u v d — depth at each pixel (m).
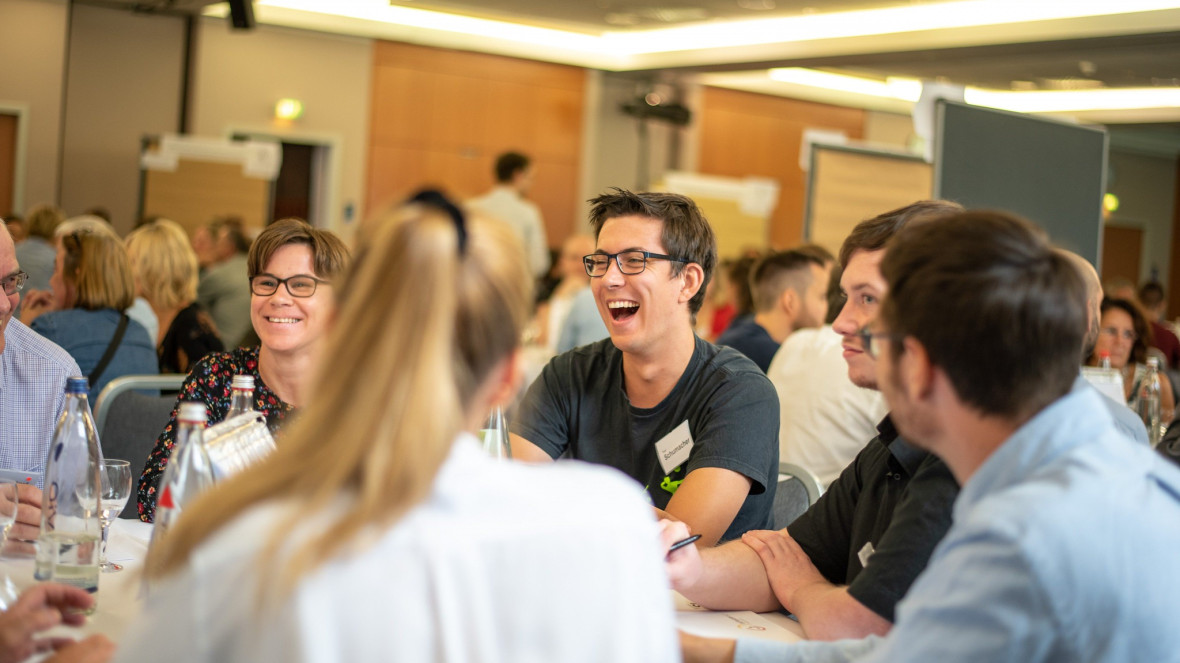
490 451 1.79
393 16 10.44
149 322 3.85
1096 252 3.79
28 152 9.27
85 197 9.55
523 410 2.20
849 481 1.73
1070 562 0.90
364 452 0.72
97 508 1.41
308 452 0.73
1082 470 0.95
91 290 3.15
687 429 2.01
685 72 10.83
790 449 2.97
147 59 9.68
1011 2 8.48
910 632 0.95
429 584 0.73
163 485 1.31
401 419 0.72
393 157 10.67
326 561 0.69
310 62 10.26
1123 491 0.95
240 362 2.13
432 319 0.73
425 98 10.73
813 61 9.70
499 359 0.80
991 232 0.99
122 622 1.26
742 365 2.07
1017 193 3.60
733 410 1.98
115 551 1.60
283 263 2.02
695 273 2.05
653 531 0.85
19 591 1.32
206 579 0.71
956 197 3.48
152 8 9.37
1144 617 0.92
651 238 2.01
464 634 0.75
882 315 1.04
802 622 1.52
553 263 8.34
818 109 12.40
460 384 0.78
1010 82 10.71
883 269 1.06
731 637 1.46
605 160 11.57
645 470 2.08
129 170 9.69
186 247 4.07
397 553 0.72
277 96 10.16
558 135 11.33
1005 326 0.96
